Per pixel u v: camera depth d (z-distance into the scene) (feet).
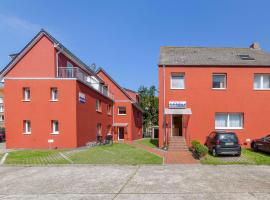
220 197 27.12
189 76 79.56
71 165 50.29
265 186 31.99
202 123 78.79
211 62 80.18
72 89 77.82
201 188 31.12
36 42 80.43
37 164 50.96
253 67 79.56
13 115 78.02
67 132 77.05
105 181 35.65
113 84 139.23
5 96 78.23
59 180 36.58
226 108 79.05
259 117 78.95
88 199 26.94
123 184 33.71
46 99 77.82
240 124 79.77
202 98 79.20
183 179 36.63
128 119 136.98
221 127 79.61
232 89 79.36
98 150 69.92
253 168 46.29
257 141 68.59
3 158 57.21
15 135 77.51
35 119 77.51
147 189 30.89
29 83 78.23
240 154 61.62
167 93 79.36
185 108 78.89
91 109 94.27
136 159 56.18
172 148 71.00
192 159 56.70
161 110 79.30
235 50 93.76
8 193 29.73
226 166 48.57
